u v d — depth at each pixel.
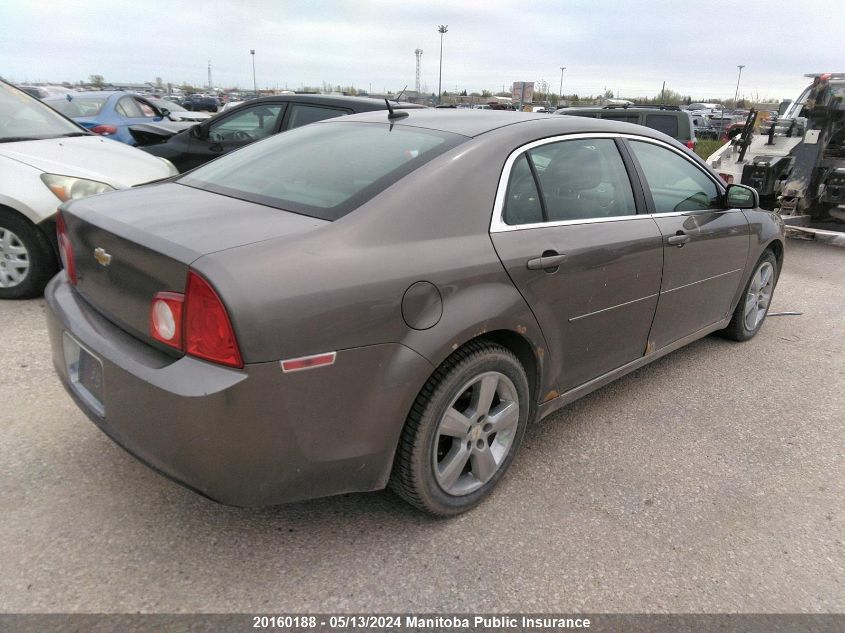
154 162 5.74
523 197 2.74
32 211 4.51
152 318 2.07
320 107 6.69
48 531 2.41
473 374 2.46
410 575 2.32
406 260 2.25
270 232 2.14
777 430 3.56
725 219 4.02
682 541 2.59
